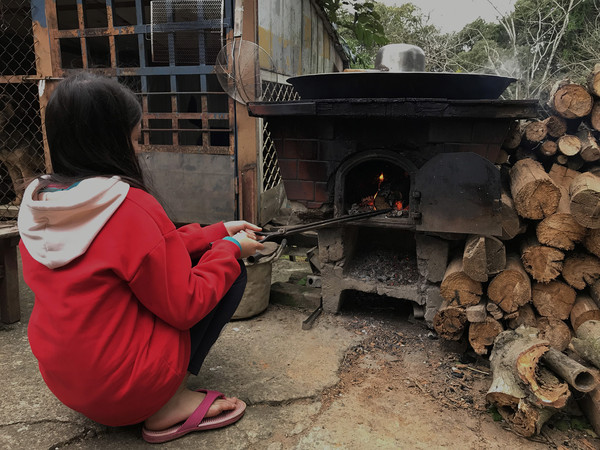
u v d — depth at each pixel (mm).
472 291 2258
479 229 2242
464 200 2242
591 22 9539
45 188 1402
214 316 1770
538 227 2188
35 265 1408
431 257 2531
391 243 3195
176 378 1567
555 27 9062
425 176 2295
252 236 1962
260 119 4098
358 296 3193
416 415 1937
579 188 2057
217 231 1927
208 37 3471
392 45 2730
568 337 2244
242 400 1983
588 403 1885
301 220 2773
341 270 2789
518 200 2158
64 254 1339
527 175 2232
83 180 1361
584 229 2123
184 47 3566
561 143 2490
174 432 1726
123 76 3715
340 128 2502
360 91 2307
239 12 3340
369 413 1942
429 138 2344
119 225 1351
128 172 1449
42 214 1330
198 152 3727
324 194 2627
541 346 1841
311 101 2318
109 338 1403
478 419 1919
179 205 3859
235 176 3709
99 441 1731
